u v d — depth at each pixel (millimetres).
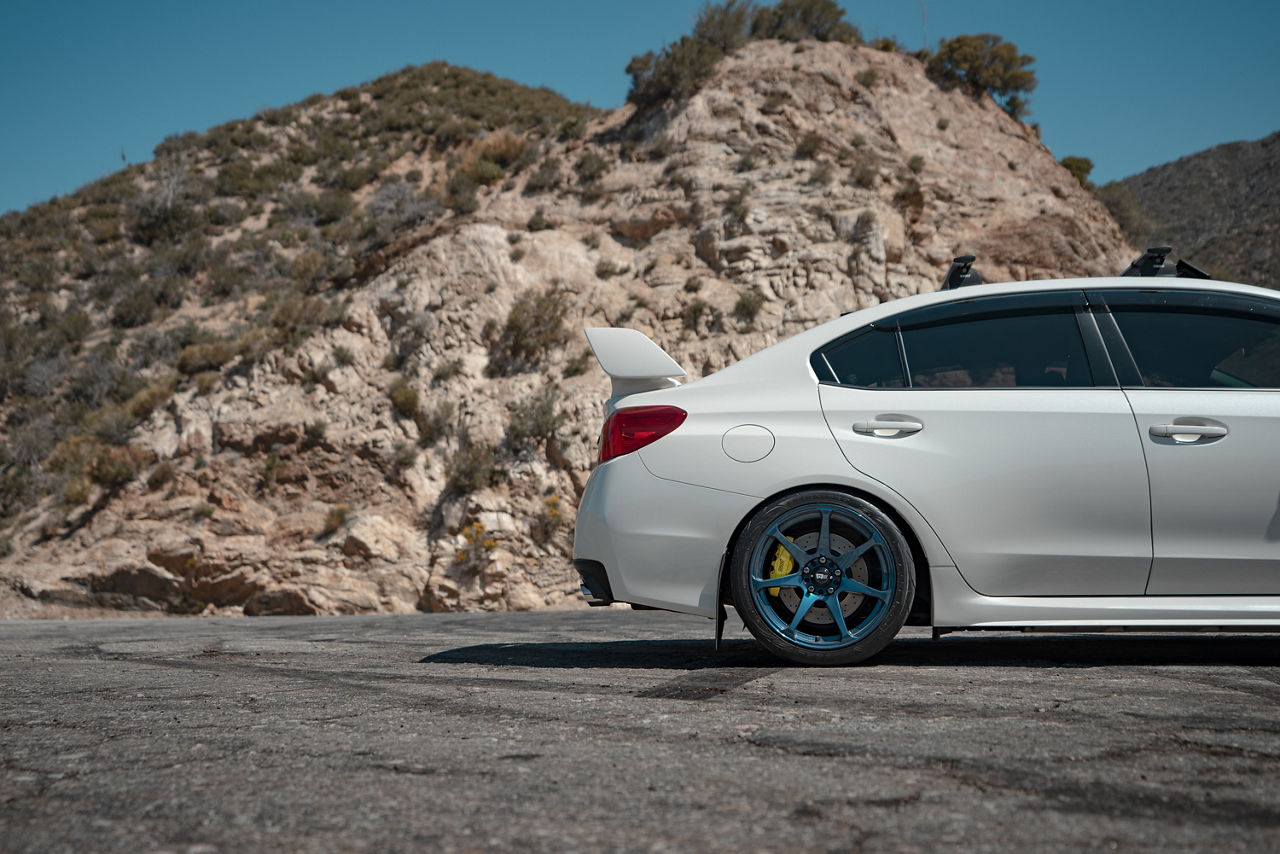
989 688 3070
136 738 2488
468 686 3367
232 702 3064
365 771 2070
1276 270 50031
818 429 3801
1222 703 2756
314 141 39781
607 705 2885
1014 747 2211
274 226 32938
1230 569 3607
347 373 20500
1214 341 3826
